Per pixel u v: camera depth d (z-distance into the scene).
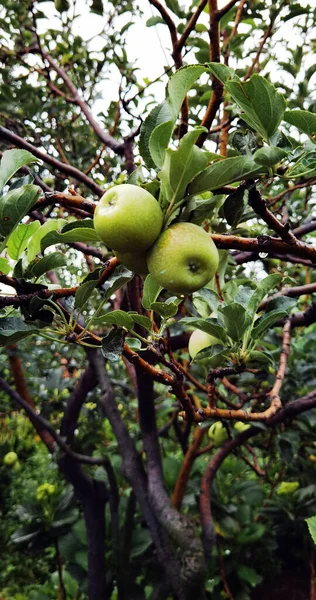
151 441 1.11
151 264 0.40
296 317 0.91
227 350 0.60
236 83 0.35
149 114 0.40
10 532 1.94
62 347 1.73
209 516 1.17
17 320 0.44
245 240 0.43
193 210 0.41
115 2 1.27
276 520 1.54
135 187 0.39
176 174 0.36
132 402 1.67
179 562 1.02
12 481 2.25
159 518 1.02
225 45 1.00
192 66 0.36
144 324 0.51
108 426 1.93
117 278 0.44
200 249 0.39
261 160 0.35
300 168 0.42
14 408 1.68
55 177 1.27
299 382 1.12
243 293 0.67
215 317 0.64
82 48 1.37
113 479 1.26
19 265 0.44
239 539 1.41
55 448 1.29
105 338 0.47
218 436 1.15
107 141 1.08
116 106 1.44
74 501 1.52
